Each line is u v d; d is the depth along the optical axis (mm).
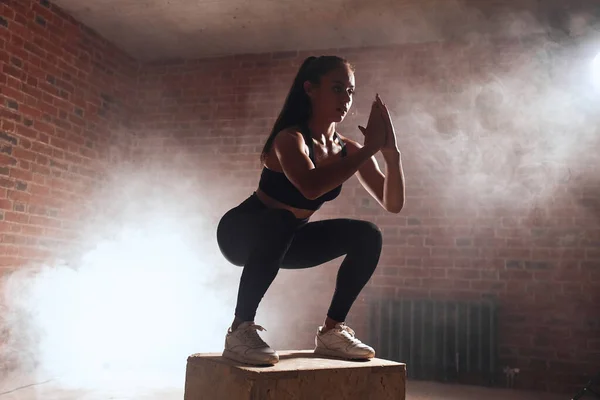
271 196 1882
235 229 1861
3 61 4047
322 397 1654
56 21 4590
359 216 4961
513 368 4457
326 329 1983
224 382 1677
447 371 4531
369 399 1737
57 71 4594
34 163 4324
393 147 1888
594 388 4262
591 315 4379
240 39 5188
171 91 5613
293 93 1950
